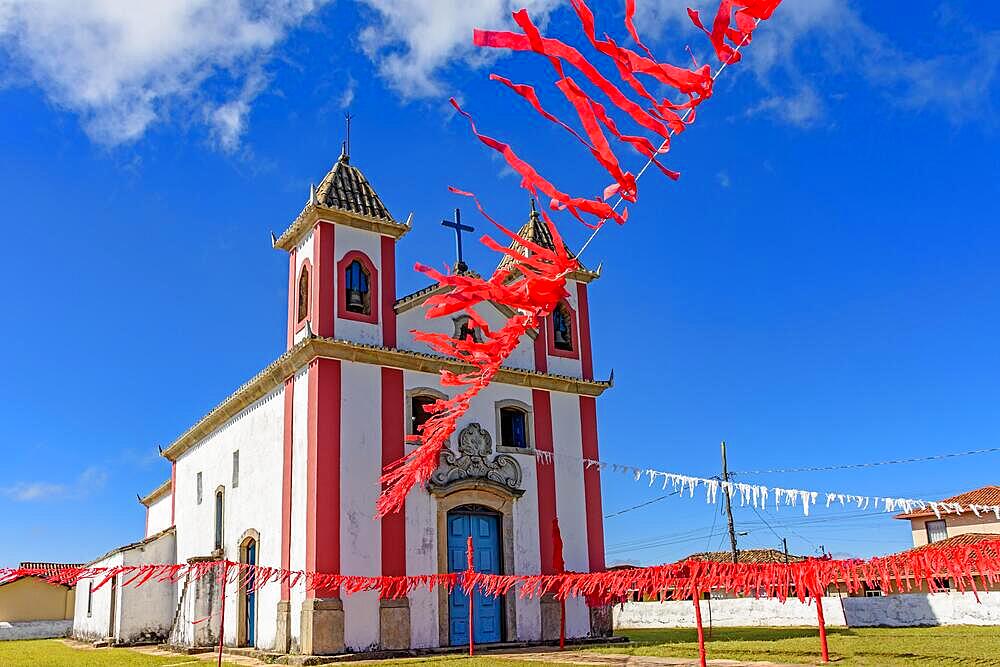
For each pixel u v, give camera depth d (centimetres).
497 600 2064
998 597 2069
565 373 2383
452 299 470
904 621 2219
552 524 2197
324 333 1972
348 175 2203
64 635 3666
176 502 2844
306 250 2138
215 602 2255
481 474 2094
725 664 1335
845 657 1324
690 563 1095
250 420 2266
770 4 310
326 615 1770
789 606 2491
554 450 2272
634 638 2139
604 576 1233
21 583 3744
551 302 476
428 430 1003
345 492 1875
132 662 1902
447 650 1877
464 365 2130
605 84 342
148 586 2638
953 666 1169
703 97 342
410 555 1933
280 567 1950
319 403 1900
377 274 2106
